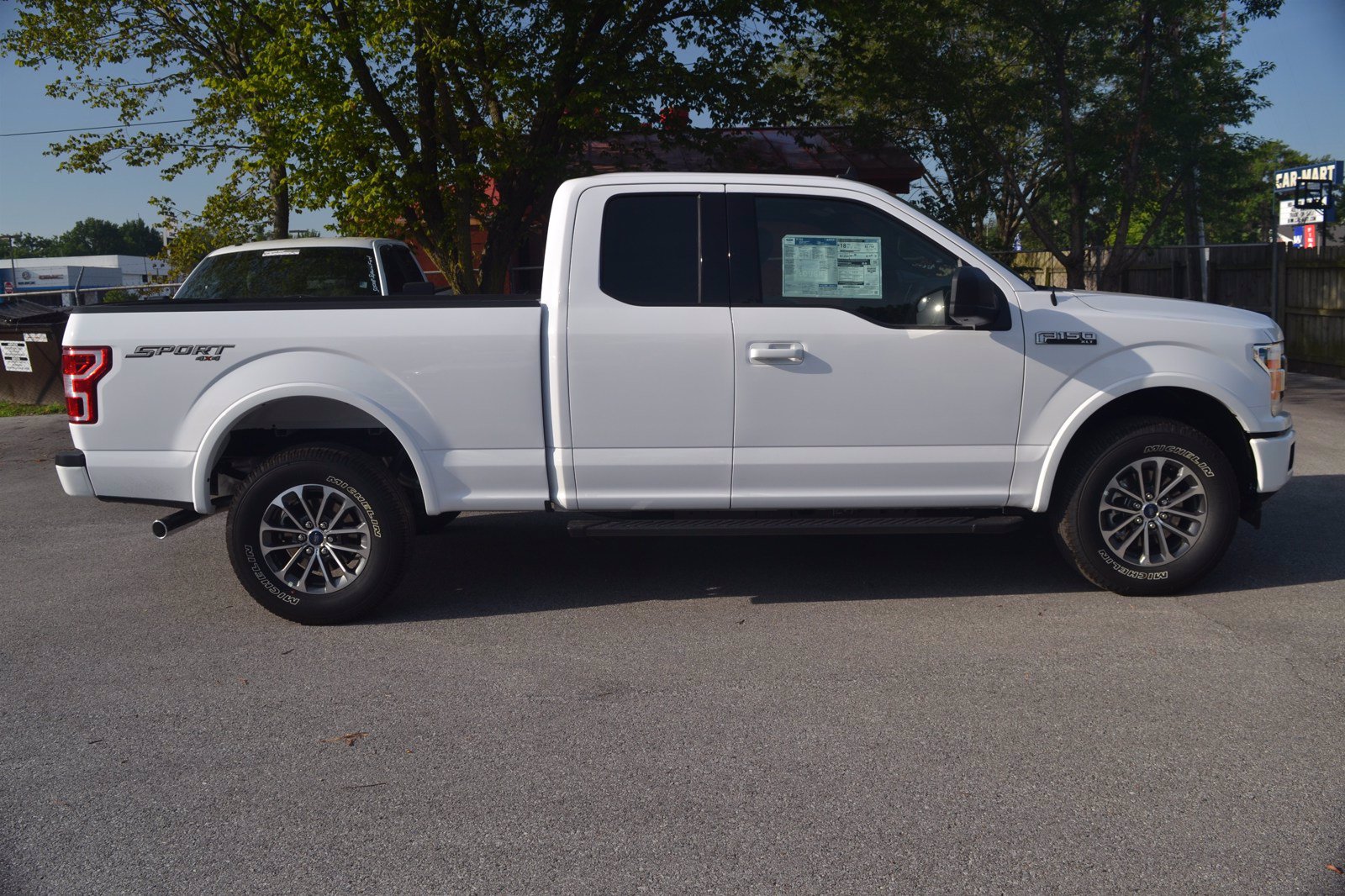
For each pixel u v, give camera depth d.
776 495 5.07
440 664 4.52
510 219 13.63
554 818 3.17
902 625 4.87
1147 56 13.34
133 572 6.26
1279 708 3.81
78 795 3.40
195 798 3.36
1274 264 14.58
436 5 11.63
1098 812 3.12
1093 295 5.29
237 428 5.40
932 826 3.06
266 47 11.94
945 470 5.05
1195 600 5.10
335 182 12.19
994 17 13.69
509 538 6.81
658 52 13.83
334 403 5.34
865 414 4.98
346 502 5.05
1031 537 6.51
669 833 3.06
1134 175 13.92
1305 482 7.68
